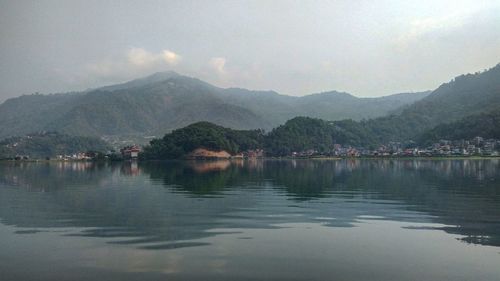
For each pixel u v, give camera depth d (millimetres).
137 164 172250
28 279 17109
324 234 24703
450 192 47531
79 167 144625
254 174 88938
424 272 17969
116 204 37906
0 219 29719
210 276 17391
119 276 17406
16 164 186250
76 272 17875
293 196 44062
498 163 148750
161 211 33469
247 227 26766
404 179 70188
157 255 20172
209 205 37062
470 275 17609
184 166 143875
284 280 17016
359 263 19141
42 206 36562
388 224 27750
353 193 46969
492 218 29891
